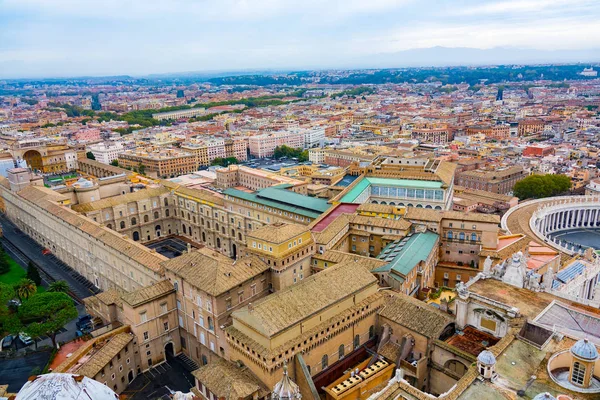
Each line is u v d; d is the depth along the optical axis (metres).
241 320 105.75
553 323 98.44
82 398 62.19
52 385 62.31
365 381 104.75
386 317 118.94
